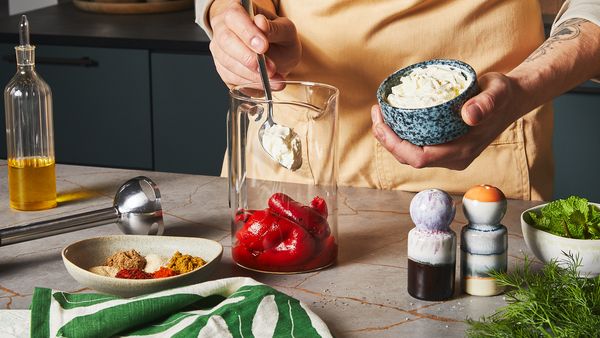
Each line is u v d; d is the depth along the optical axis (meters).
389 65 1.85
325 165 1.40
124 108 3.05
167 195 1.75
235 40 1.56
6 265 1.44
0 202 1.72
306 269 1.41
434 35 1.82
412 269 1.32
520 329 1.18
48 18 3.27
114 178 1.85
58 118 3.11
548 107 1.89
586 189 2.85
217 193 1.76
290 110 1.38
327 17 1.84
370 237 1.54
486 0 1.80
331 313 1.28
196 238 1.44
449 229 1.31
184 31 3.06
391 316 1.27
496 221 1.32
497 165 1.87
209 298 1.29
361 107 1.88
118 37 2.97
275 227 1.38
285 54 1.66
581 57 1.59
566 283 1.24
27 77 1.66
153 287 1.30
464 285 1.33
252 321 1.20
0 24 3.17
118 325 1.20
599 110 2.76
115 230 1.59
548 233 1.33
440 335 1.22
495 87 1.40
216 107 3.00
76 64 3.01
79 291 1.35
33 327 1.20
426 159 1.42
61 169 1.91
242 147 1.40
